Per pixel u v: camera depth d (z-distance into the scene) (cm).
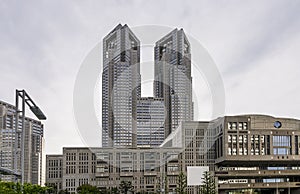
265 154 19462
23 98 4781
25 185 9362
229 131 19288
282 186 19538
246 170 19600
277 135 19775
